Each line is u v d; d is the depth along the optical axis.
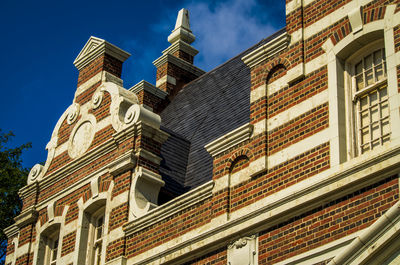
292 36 17.30
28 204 23.47
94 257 20.66
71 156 22.84
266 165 16.39
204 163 21.16
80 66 24.59
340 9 16.59
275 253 15.28
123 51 24.16
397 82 14.78
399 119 14.46
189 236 17.41
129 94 22.30
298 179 15.65
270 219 15.56
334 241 14.41
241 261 15.80
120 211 19.73
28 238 22.86
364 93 15.80
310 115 16.08
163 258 17.59
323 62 16.39
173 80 28.28
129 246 18.97
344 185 14.53
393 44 15.12
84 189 21.50
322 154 15.45
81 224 21.00
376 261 13.71
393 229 13.53
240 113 21.97
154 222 18.56
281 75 17.17
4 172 32.88
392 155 14.07
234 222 16.19
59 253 21.30
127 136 20.81
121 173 20.42
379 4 15.78
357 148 15.41
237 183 16.91
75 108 23.56
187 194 17.89
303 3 17.53
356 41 15.95
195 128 23.72
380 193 14.09
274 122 16.77
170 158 21.70
